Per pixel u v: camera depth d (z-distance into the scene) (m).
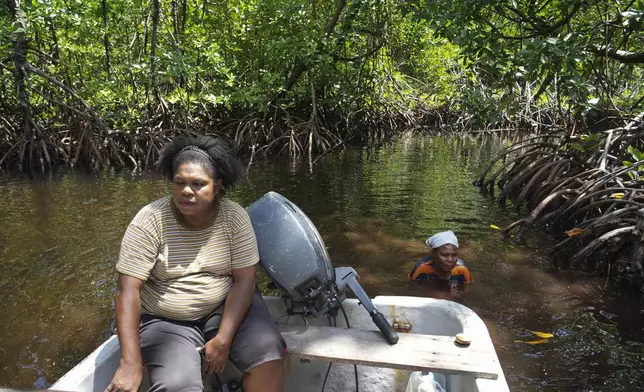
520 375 2.91
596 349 3.20
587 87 5.28
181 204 2.02
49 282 4.26
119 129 11.61
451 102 22.70
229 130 13.94
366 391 2.41
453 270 4.18
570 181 6.52
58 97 11.66
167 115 12.59
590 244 4.64
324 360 2.03
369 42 15.42
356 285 2.28
